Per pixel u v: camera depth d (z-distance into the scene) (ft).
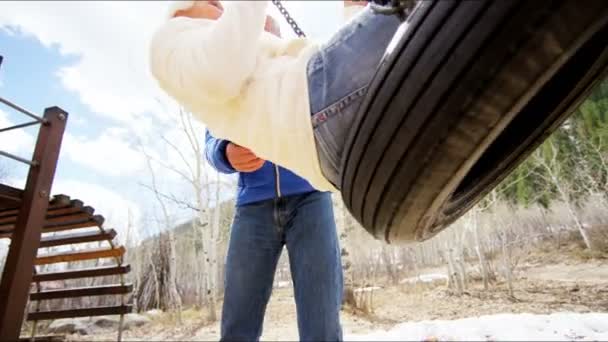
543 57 1.55
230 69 2.13
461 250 11.84
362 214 2.45
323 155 2.34
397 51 1.77
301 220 4.35
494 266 9.11
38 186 7.55
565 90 2.37
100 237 12.33
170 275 25.17
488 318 6.60
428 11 1.68
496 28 1.51
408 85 1.73
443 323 8.44
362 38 2.21
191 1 2.64
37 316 14.34
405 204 2.13
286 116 2.23
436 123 1.73
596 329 3.66
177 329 18.53
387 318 11.89
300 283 4.21
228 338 4.33
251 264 4.42
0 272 8.40
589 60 2.22
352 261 18.98
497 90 1.62
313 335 4.01
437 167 1.88
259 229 4.51
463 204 2.76
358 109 2.04
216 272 22.13
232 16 2.04
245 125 2.44
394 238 2.63
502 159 2.64
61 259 13.98
